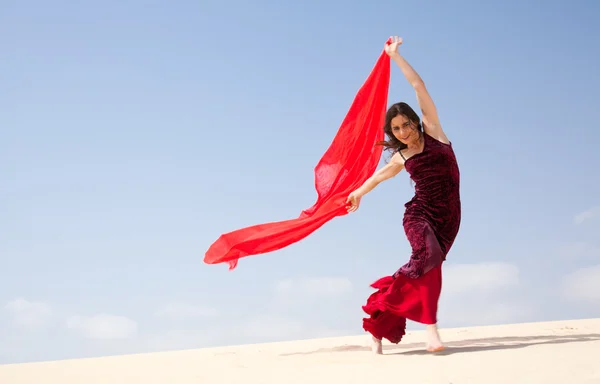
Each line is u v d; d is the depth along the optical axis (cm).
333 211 743
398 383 436
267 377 526
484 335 831
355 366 540
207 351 921
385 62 743
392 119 616
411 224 607
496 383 405
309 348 828
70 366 816
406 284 597
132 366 742
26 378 695
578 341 613
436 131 615
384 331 631
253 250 770
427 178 608
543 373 418
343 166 752
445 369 468
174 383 545
